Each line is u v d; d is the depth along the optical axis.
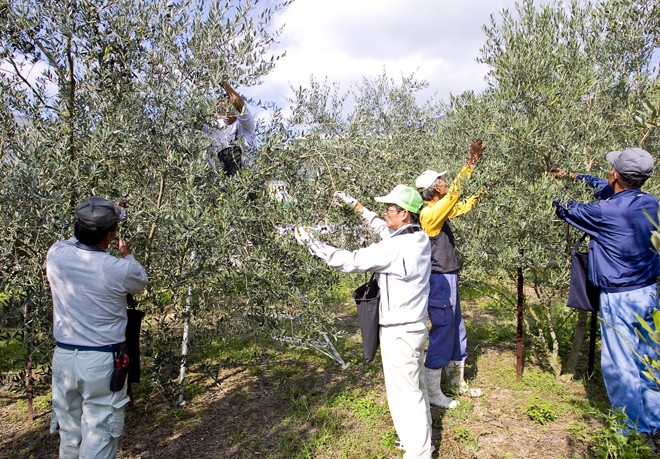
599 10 4.34
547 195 3.56
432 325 3.71
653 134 4.22
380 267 2.78
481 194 3.75
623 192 3.16
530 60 3.85
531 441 3.33
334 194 3.30
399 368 2.88
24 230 2.80
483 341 5.32
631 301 3.12
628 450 2.84
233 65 3.27
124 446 3.39
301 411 3.79
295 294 3.33
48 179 2.78
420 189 3.77
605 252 3.20
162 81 3.22
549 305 4.27
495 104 4.02
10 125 3.12
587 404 3.78
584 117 4.06
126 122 3.22
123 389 2.63
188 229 2.76
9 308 2.91
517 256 3.80
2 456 3.30
